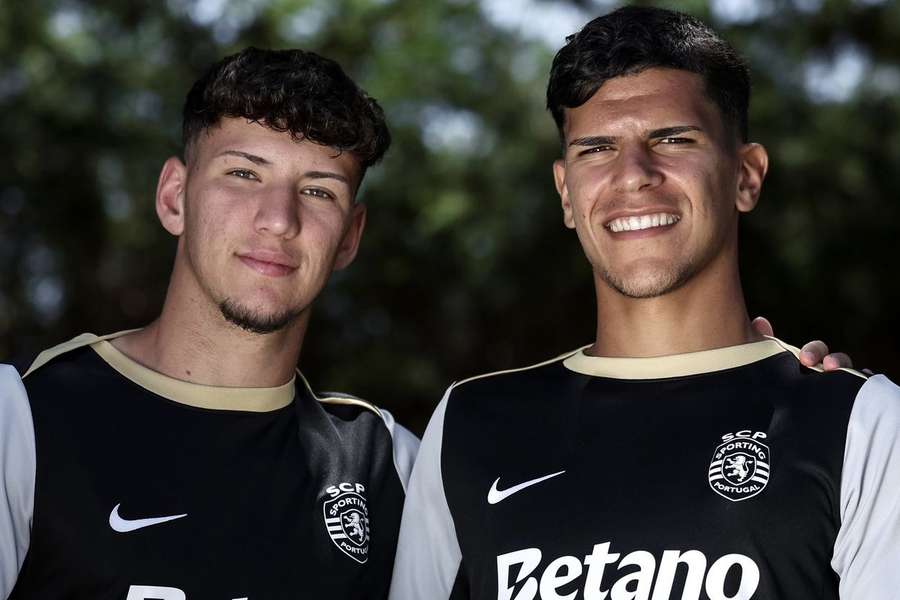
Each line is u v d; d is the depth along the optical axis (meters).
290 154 2.62
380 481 2.71
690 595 2.20
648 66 2.50
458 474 2.50
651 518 2.28
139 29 8.12
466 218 7.51
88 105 7.61
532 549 2.34
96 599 2.37
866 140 7.16
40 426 2.46
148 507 2.45
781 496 2.24
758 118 7.06
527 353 8.96
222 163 2.62
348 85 2.71
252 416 2.62
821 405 2.32
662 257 2.43
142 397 2.57
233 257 2.58
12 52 7.50
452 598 2.47
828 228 7.34
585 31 2.58
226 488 2.52
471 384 2.64
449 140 7.81
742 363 2.45
